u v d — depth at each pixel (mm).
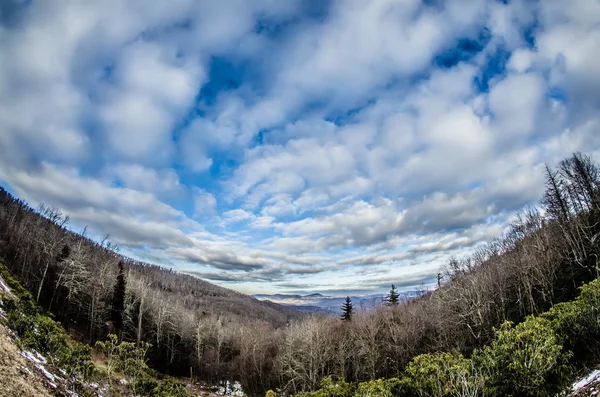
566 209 45500
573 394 11594
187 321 74625
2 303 20672
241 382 60344
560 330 14805
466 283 47125
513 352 12023
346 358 53281
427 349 48844
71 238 73375
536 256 44531
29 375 14336
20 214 76250
